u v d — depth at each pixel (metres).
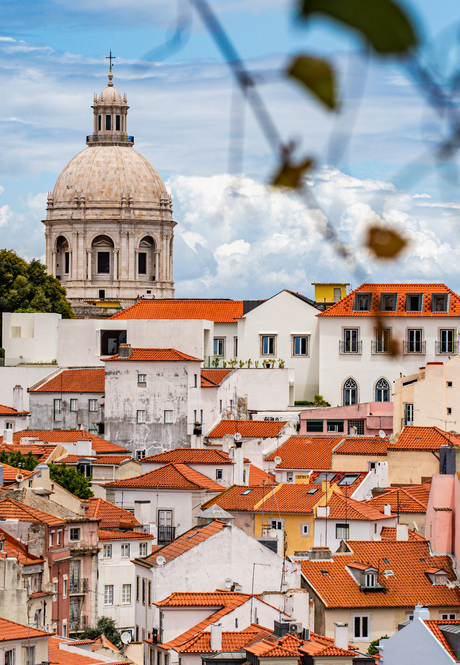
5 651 75.31
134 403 177.50
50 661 80.06
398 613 87.38
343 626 75.62
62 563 105.50
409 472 140.75
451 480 97.19
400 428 169.88
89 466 155.38
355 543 95.81
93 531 115.50
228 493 128.12
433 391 168.12
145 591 94.44
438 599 88.38
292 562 90.81
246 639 77.94
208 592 88.25
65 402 187.25
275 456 154.75
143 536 120.56
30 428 188.25
